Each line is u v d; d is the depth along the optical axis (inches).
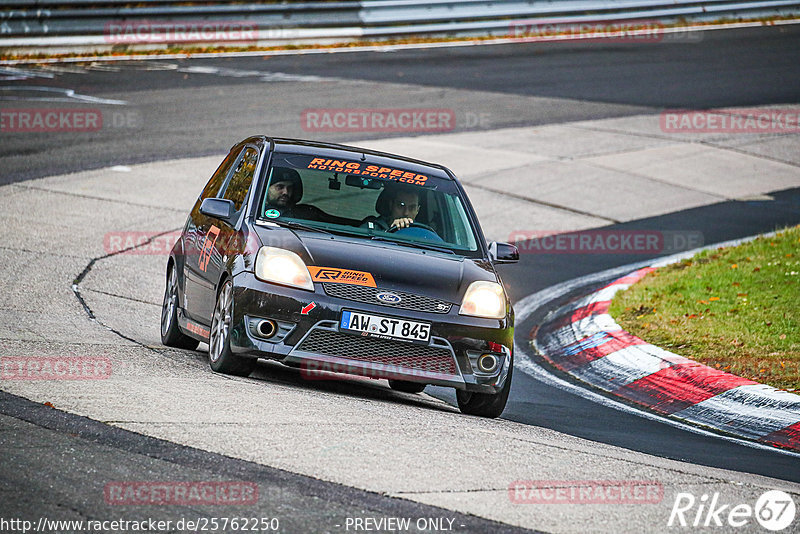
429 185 1178.0
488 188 2491.4
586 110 3400.6
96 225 1891.0
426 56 4131.4
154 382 932.0
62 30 3597.4
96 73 3380.9
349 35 4242.1
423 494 689.6
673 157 2918.3
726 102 3614.7
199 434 770.8
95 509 610.2
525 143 2942.9
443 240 1120.2
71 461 688.4
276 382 1048.8
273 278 992.9
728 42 4680.1
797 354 1315.2
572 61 4178.2
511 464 790.5
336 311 981.8
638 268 1982.0
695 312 1528.1
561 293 1808.6
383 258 1036.5
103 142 2541.8
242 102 3100.4
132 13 3750.0
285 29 4104.3
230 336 1002.1
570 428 1043.3
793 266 1743.4
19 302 1315.2
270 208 1090.7
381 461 754.2
